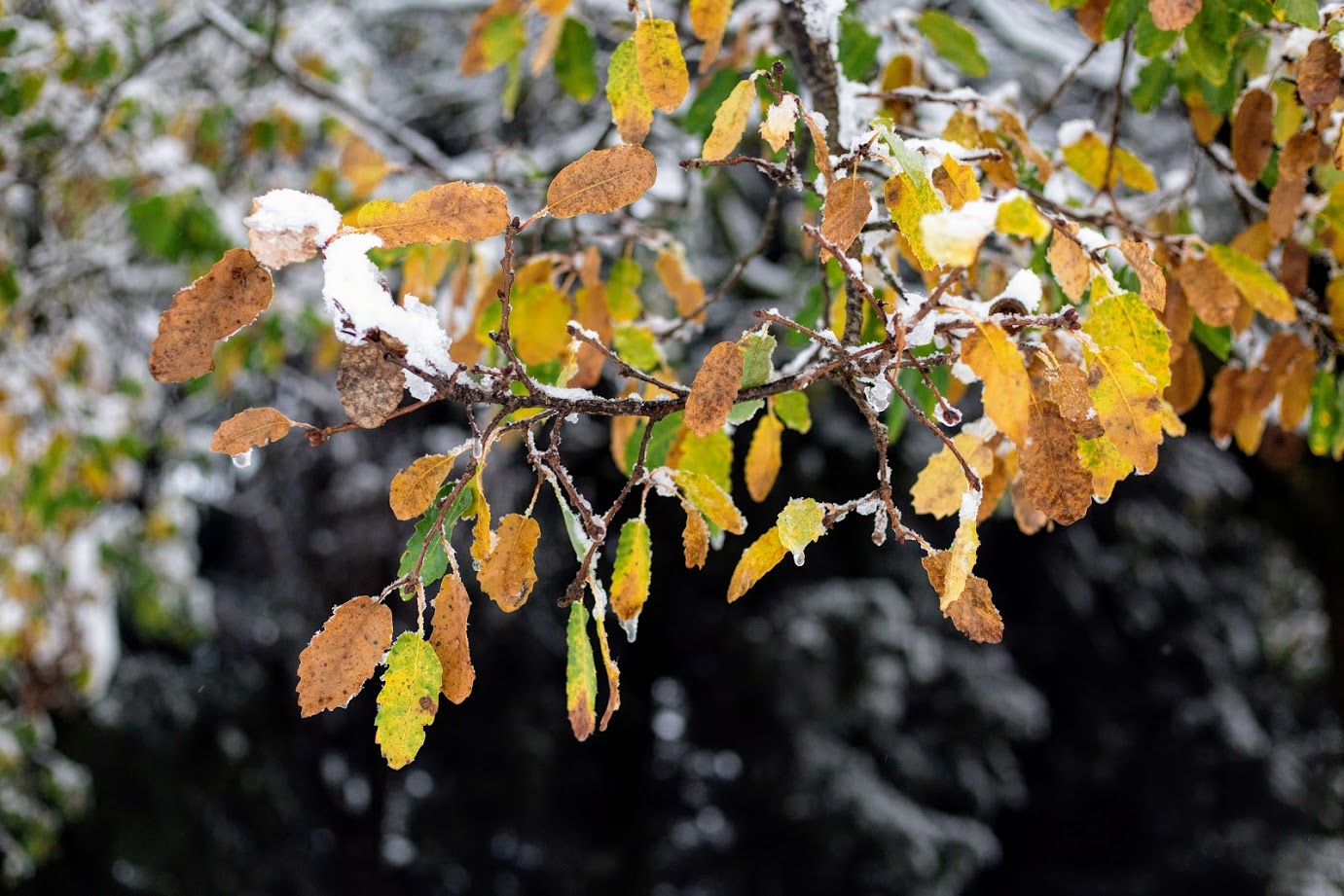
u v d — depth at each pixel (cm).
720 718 770
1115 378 89
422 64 538
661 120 255
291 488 722
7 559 359
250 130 340
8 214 340
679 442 130
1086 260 102
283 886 774
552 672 802
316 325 358
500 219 87
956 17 340
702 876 804
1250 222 173
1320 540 527
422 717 86
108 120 307
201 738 747
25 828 500
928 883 720
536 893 831
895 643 709
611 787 826
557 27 192
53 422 334
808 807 723
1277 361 150
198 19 286
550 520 698
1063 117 382
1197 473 744
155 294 434
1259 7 131
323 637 85
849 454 655
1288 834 905
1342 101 133
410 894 829
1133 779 876
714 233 494
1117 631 864
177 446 476
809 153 152
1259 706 958
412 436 711
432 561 93
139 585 459
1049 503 91
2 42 255
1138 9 132
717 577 734
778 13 180
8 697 521
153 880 716
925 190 90
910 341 88
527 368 160
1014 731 767
